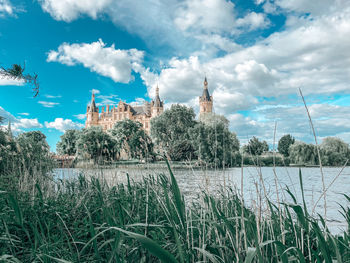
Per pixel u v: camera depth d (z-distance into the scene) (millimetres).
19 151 4953
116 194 3145
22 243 1992
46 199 2994
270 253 1754
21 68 2746
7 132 5867
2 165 4973
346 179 19062
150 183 3102
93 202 3049
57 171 5582
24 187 3463
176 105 50812
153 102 115312
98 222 2344
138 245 1745
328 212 6320
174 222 1738
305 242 1937
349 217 2098
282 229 1832
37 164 5109
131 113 120938
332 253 1613
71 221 2674
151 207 2674
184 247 1561
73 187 4094
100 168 4535
